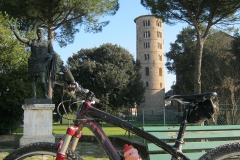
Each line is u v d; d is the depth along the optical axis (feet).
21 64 40.91
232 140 15.49
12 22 42.70
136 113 113.19
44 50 30.01
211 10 44.83
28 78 41.29
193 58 109.29
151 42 227.20
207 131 14.87
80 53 137.90
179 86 112.16
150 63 225.56
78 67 128.88
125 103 136.15
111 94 128.06
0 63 40.29
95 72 127.44
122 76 128.16
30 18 53.01
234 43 94.99
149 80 224.12
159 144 8.59
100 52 132.57
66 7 52.16
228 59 92.02
